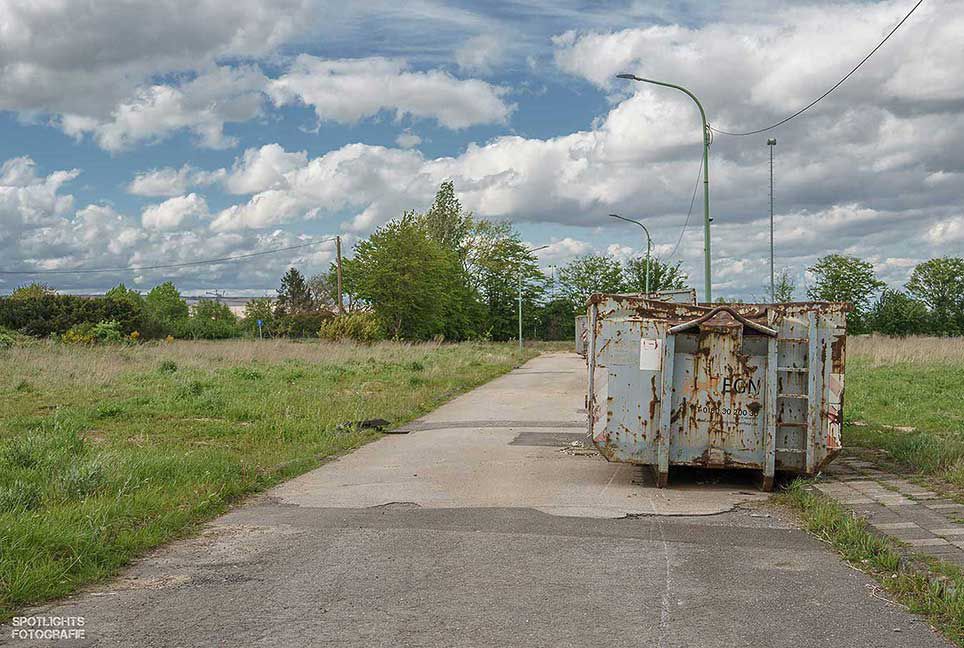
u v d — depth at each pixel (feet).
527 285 335.06
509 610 17.92
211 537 24.59
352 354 130.72
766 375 32.48
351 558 22.17
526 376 107.14
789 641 16.14
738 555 22.65
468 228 322.55
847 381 76.02
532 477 35.06
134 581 20.15
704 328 32.73
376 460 39.88
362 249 263.90
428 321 245.24
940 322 244.63
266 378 83.61
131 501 26.86
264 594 19.07
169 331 219.61
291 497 30.89
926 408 56.59
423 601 18.52
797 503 29.14
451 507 28.96
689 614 17.70
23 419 50.85
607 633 16.52
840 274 211.41
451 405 67.82
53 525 22.75
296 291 343.05
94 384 75.36
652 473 35.76
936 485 30.91
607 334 33.63
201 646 15.80
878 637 16.37
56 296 197.67
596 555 22.54
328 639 16.15
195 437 46.37
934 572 19.70
